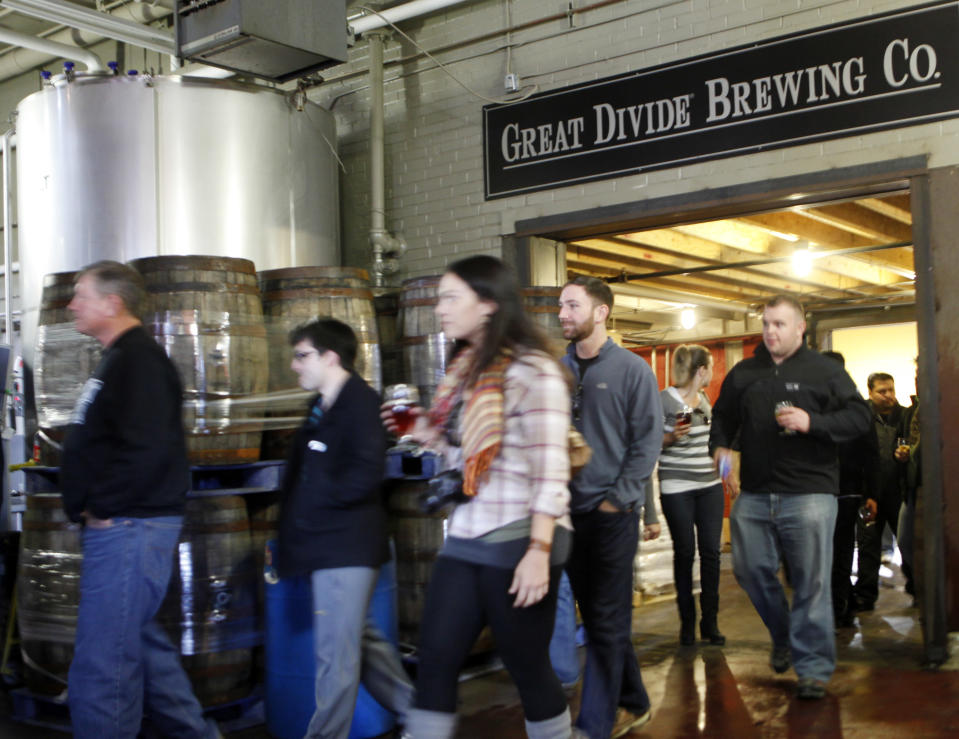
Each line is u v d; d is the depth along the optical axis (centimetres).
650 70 559
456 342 261
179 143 569
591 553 345
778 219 798
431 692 243
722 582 764
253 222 586
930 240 475
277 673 380
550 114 595
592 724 341
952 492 467
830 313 1299
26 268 600
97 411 315
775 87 520
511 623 243
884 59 489
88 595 315
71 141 573
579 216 582
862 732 379
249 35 507
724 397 457
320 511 328
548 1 600
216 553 398
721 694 440
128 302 327
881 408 680
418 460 459
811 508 424
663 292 1088
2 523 588
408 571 463
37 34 861
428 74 649
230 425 419
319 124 632
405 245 656
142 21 789
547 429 241
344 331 339
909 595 698
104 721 311
